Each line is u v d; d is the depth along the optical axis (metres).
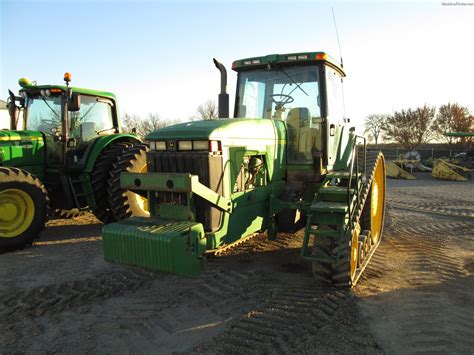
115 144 7.04
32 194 5.69
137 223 3.48
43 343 3.07
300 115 4.76
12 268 4.84
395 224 7.23
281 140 4.66
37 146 6.53
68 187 6.58
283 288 4.08
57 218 7.50
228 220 3.76
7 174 5.47
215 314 3.52
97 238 6.34
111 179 6.37
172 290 4.08
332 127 4.84
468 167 23.95
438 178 18.16
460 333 3.16
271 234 4.54
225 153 3.71
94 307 3.71
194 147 3.58
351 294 3.89
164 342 3.06
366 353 2.88
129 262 3.34
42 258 5.26
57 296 3.96
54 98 6.84
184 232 3.21
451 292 3.98
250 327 3.26
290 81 4.86
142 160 6.55
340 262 3.87
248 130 4.07
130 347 3.00
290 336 3.10
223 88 4.72
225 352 2.90
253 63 4.95
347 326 3.27
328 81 4.78
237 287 4.13
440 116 35.34
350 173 3.97
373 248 5.23
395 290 4.02
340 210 3.76
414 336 3.12
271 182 4.49
